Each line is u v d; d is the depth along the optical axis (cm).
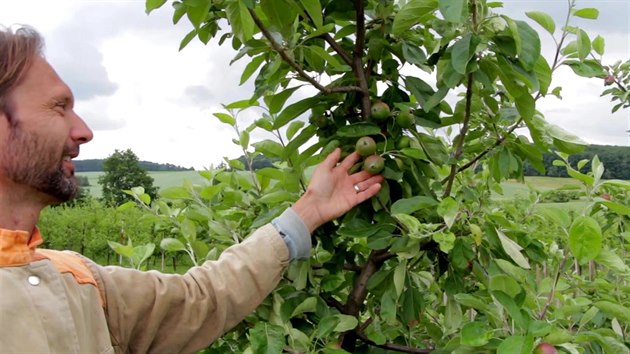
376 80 208
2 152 116
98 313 134
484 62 174
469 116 199
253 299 167
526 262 175
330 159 182
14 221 120
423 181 194
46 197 122
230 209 234
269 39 170
